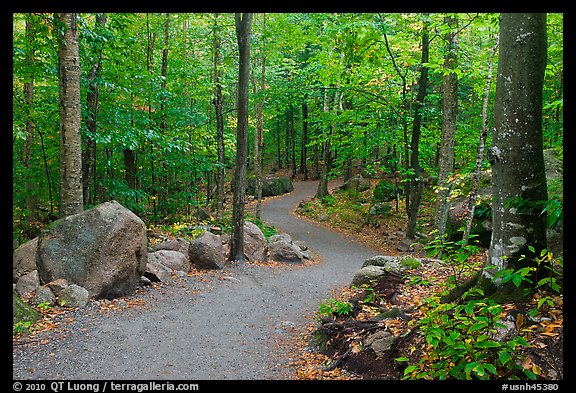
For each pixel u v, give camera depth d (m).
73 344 5.38
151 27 15.11
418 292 6.30
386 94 16.36
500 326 3.12
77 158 8.19
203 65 15.88
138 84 12.34
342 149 20.44
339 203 23.08
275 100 18.91
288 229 19.30
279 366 5.13
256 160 19.06
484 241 10.70
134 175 13.30
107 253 7.12
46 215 13.73
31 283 6.72
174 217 15.92
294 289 9.17
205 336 6.10
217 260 10.24
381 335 4.75
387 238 16.91
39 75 9.95
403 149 17.03
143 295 7.63
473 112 16.50
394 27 13.16
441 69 11.55
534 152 4.27
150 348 5.52
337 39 14.66
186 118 14.41
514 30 4.25
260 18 19.59
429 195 21.09
